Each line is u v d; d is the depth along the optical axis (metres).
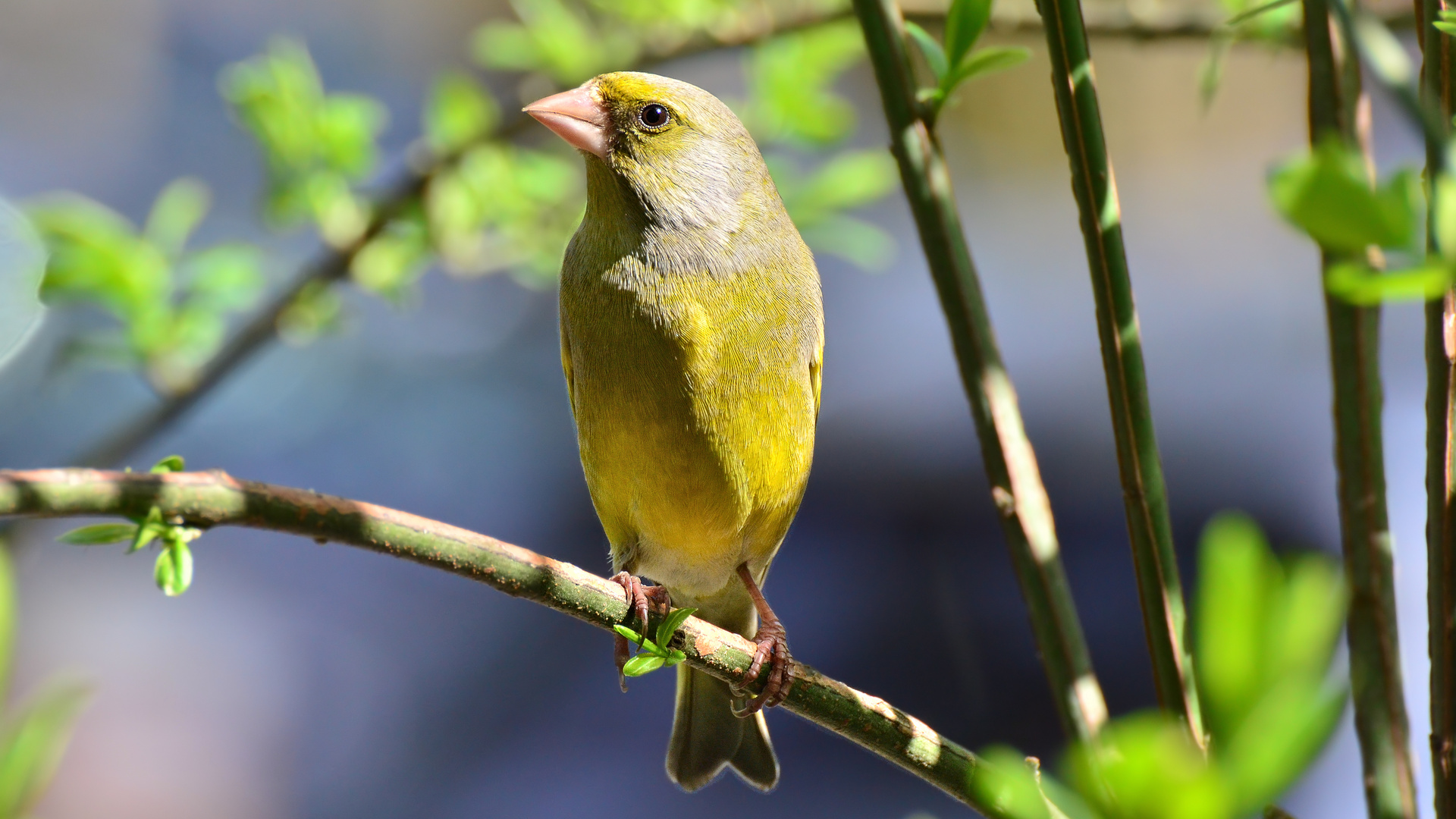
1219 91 5.12
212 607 4.26
